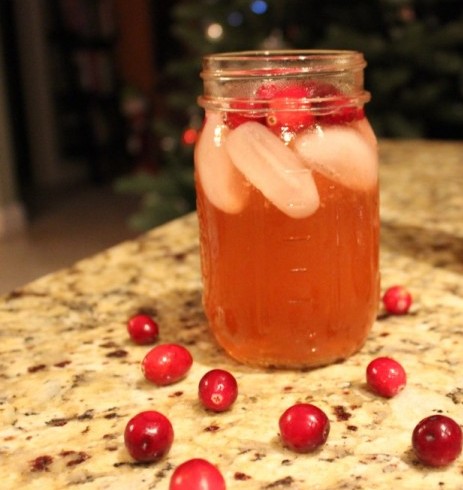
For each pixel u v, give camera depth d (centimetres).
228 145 35
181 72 146
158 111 302
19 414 35
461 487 28
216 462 30
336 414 33
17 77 275
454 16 146
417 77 140
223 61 35
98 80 293
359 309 37
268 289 36
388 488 28
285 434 31
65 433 33
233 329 37
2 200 217
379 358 35
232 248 36
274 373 37
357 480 29
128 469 30
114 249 58
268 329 36
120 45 308
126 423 33
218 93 35
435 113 141
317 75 34
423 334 41
